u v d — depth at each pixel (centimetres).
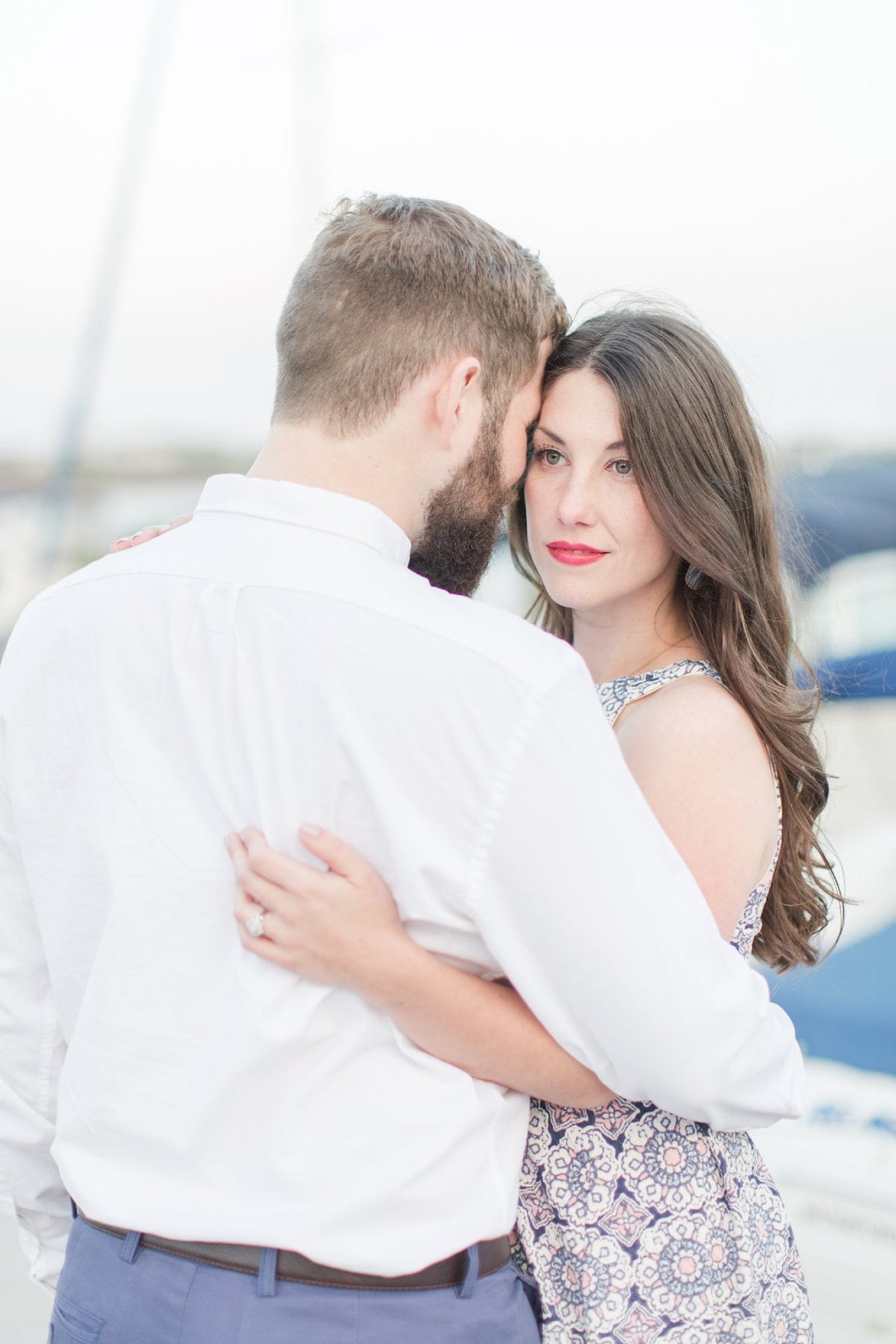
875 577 426
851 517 440
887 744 412
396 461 104
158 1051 96
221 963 96
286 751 94
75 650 101
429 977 94
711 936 96
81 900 100
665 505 131
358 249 104
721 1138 116
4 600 1015
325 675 93
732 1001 96
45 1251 127
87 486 1119
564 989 95
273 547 99
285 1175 93
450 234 107
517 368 111
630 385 130
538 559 140
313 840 93
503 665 91
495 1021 97
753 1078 99
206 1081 94
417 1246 95
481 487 111
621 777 95
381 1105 95
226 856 96
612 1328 108
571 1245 110
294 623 94
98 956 98
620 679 135
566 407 132
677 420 130
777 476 170
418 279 103
